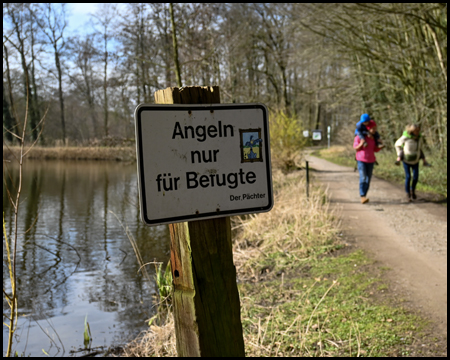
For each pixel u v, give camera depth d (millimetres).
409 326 3639
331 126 43125
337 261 5613
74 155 34219
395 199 9742
